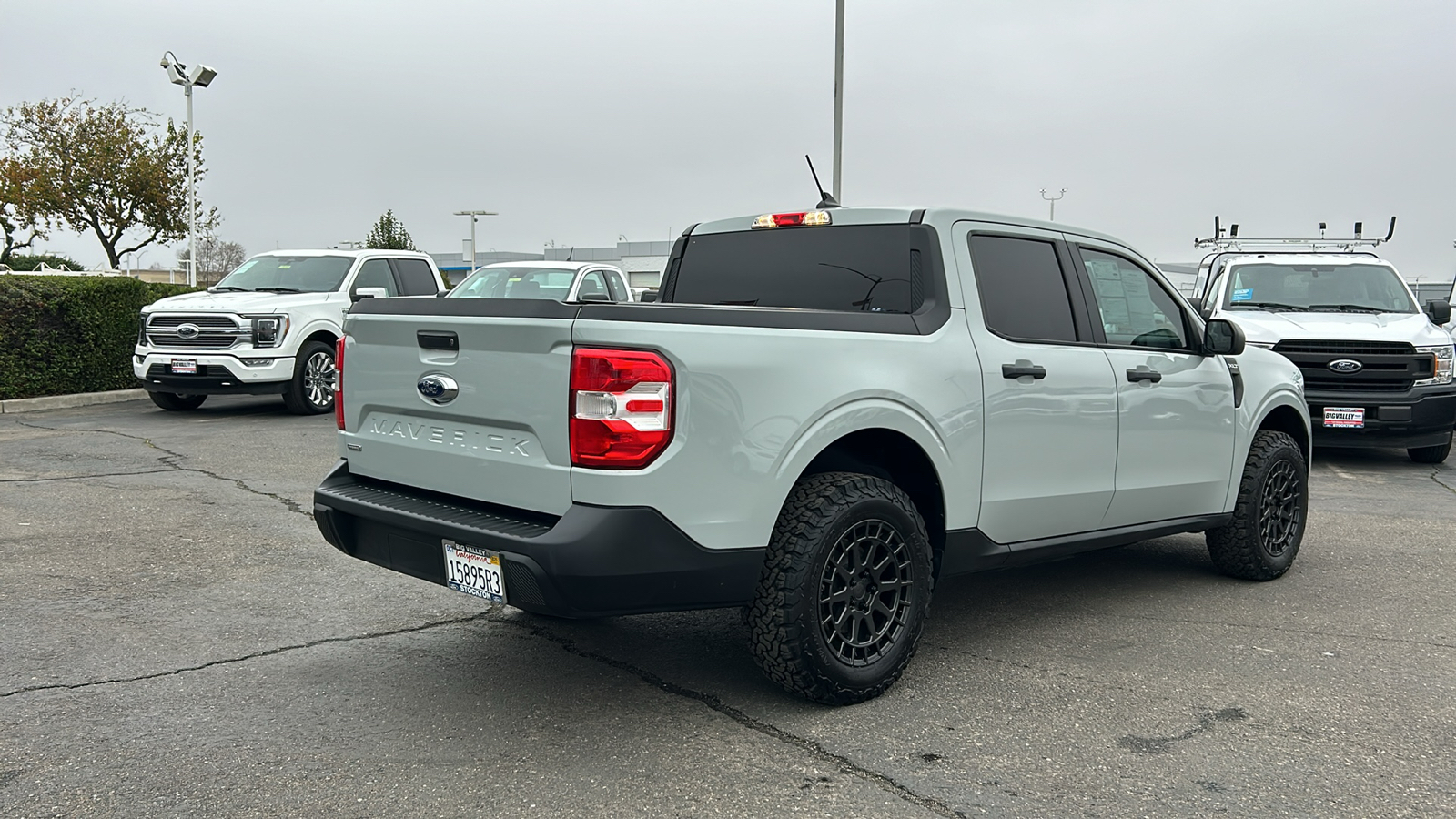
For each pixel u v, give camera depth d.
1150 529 5.36
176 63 24.27
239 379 12.38
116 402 14.37
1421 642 4.86
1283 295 11.42
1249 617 5.27
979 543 4.49
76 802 3.16
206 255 56.00
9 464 9.16
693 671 4.38
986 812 3.16
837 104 21.00
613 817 3.10
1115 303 5.25
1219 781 3.38
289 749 3.55
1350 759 3.56
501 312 3.72
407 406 4.10
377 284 14.05
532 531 3.59
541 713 3.89
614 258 54.03
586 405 3.50
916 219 4.52
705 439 3.59
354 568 5.95
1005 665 4.50
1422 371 10.12
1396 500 8.68
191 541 6.49
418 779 3.34
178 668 4.33
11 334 13.40
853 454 4.30
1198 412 5.50
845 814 3.13
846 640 3.95
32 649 4.52
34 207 35.03
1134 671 4.44
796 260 4.85
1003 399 4.48
